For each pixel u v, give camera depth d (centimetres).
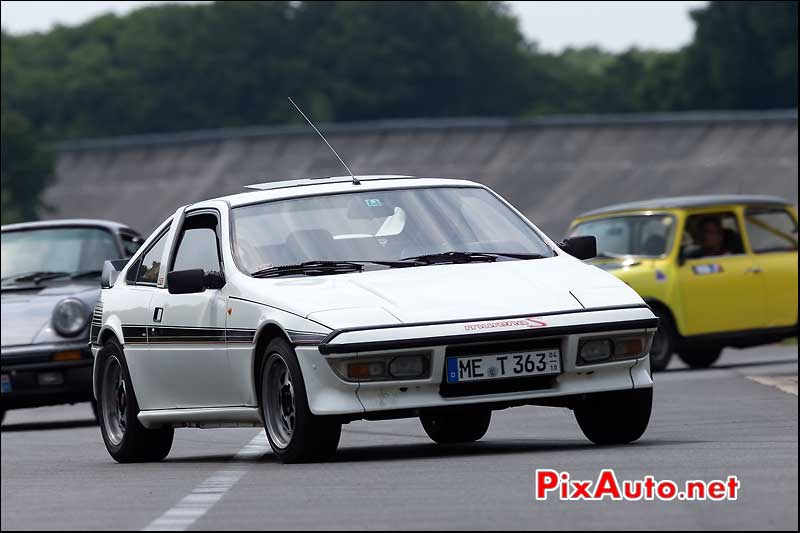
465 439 2178
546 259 1986
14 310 3228
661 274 4138
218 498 1498
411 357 1775
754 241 4266
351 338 1766
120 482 1756
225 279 1977
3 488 1750
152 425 2131
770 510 1237
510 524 1212
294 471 1738
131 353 2156
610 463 1619
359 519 1277
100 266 3347
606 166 18275
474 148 19450
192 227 2125
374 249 1969
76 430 3072
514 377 1795
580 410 1938
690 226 4197
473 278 1889
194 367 2019
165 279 2131
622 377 1847
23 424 3453
